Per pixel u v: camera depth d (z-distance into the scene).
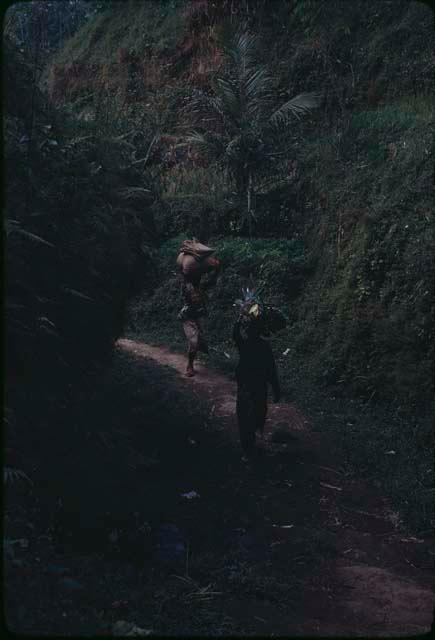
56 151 5.47
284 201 13.15
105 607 3.68
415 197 9.87
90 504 5.09
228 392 9.11
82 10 24.66
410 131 11.30
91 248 5.60
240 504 5.88
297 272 11.80
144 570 4.41
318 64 15.21
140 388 8.61
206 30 18.27
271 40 16.44
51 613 3.30
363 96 14.31
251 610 4.10
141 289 7.62
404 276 9.27
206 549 5.01
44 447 5.42
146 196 7.11
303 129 14.38
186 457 6.77
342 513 5.95
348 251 10.74
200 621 3.80
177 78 18.70
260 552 5.05
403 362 8.76
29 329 4.85
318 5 15.88
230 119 13.95
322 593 4.51
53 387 5.57
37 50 5.40
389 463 7.05
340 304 10.03
